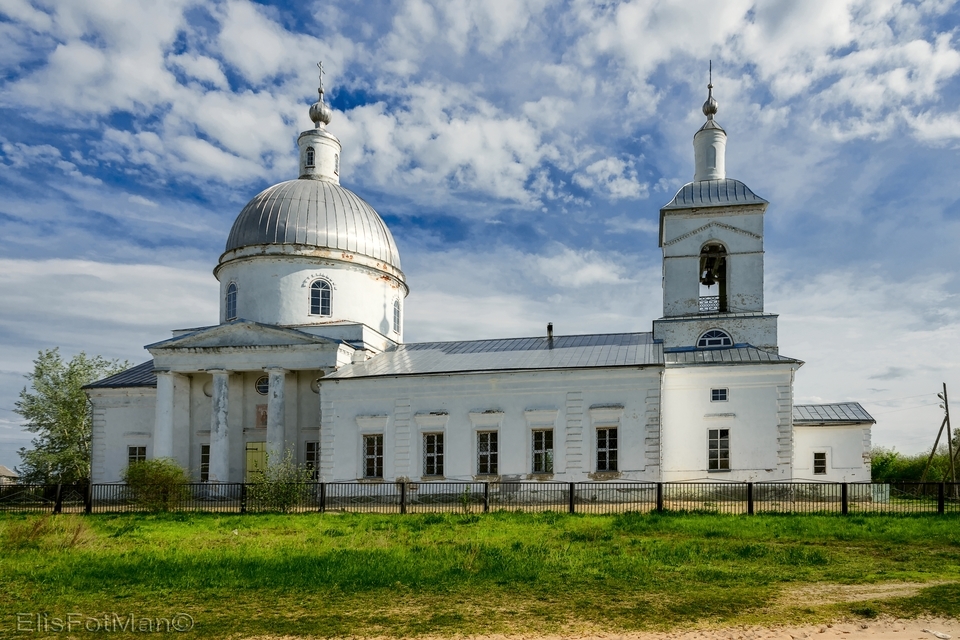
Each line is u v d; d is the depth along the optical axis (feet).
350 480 118.52
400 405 119.24
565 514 85.56
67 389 188.75
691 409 116.37
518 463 113.80
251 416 133.69
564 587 43.42
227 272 143.64
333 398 122.01
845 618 36.45
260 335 126.82
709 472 114.32
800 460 131.64
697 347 122.52
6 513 97.45
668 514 82.99
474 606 39.32
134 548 63.05
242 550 60.03
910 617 36.63
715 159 130.52
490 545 60.08
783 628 34.83
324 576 46.65
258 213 141.90
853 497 93.09
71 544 63.52
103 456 139.44
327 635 34.71
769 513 83.41
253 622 36.83
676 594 41.60
